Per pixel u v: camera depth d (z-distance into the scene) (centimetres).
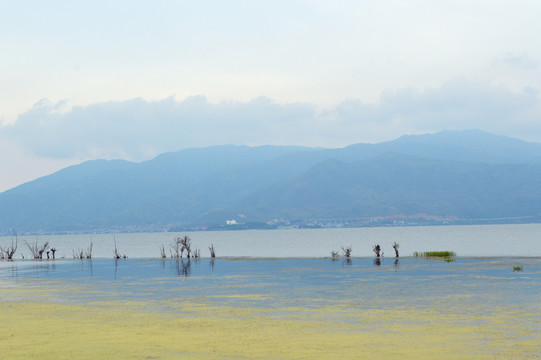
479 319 2852
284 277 5862
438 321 2812
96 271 7481
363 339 2369
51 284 5459
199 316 3128
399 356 2042
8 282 5759
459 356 2031
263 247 17350
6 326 2803
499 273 5756
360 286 4716
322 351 2142
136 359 2044
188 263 9188
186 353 2134
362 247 15750
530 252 10669
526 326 2633
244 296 4128
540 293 3922
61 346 2286
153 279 5944
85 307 3591
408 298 3797
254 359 2027
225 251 14950
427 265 7281
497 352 2089
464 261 7944
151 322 2914
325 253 12719
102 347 2258
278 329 2653
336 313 3170
